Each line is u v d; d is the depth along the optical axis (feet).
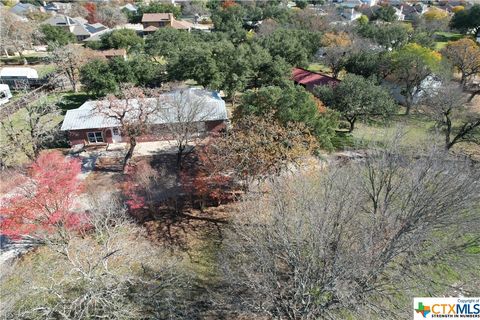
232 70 149.38
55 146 119.34
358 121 135.74
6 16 236.84
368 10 359.05
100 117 118.52
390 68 151.33
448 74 136.46
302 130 79.97
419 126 126.41
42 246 72.90
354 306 43.24
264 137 75.10
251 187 79.41
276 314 48.83
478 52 154.92
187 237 77.36
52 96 168.86
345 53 177.68
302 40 198.80
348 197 50.01
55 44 198.39
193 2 429.38
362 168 69.00
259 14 320.91
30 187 72.59
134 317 53.88
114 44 233.76
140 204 84.43
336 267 43.88
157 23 329.31
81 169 105.19
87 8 379.55
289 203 56.54
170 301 58.39
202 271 68.03
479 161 97.45
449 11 378.53
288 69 156.35
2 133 124.36
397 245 47.62
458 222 49.65
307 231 50.14
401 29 209.87
